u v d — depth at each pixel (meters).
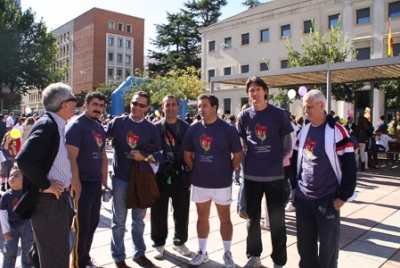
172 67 45.81
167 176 4.17
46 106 2.74
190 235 5.04
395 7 26.77
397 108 26.92
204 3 47.50
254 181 3.79
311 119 3.12
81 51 69.38
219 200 3.79
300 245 3.21
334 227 3.01
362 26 28.14
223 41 37.84
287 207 6.37
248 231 3.90
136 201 3.81
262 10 36.53
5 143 8.20
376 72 11.77
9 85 42.00
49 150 2.61
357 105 29.05
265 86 3.76
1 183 7.98
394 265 4.01
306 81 14.38
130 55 70.94
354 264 4.03
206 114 3.72
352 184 2.91
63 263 2.73
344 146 2.98
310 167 3.11
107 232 5.15
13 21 39.97
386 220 5.79
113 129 3.97
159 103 29.14
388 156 14.60
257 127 3.74
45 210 2.63
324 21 30.02
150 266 3.90
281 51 32.81
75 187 3.32
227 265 3.82
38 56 41.16
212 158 3.75
